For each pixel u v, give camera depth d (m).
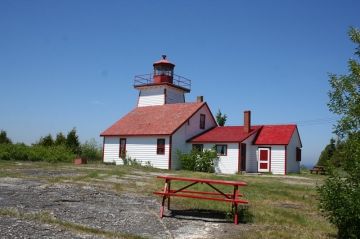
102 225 10.22
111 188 17.31
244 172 36.72
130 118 43.84
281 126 39.69
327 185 9.47
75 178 20.55
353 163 9.30
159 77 45.91
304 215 12.97
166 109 43.06
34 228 9.06
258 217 12.20
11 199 12.95
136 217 11.61
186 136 39.56
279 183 23.47
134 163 39.50
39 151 37.66
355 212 8.80
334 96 10.52
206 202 14.47
